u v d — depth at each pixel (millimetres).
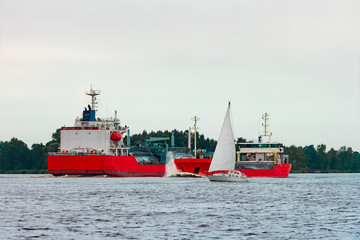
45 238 166500
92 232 175125
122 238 166125
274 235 171250
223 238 166250
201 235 170500
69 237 167750
